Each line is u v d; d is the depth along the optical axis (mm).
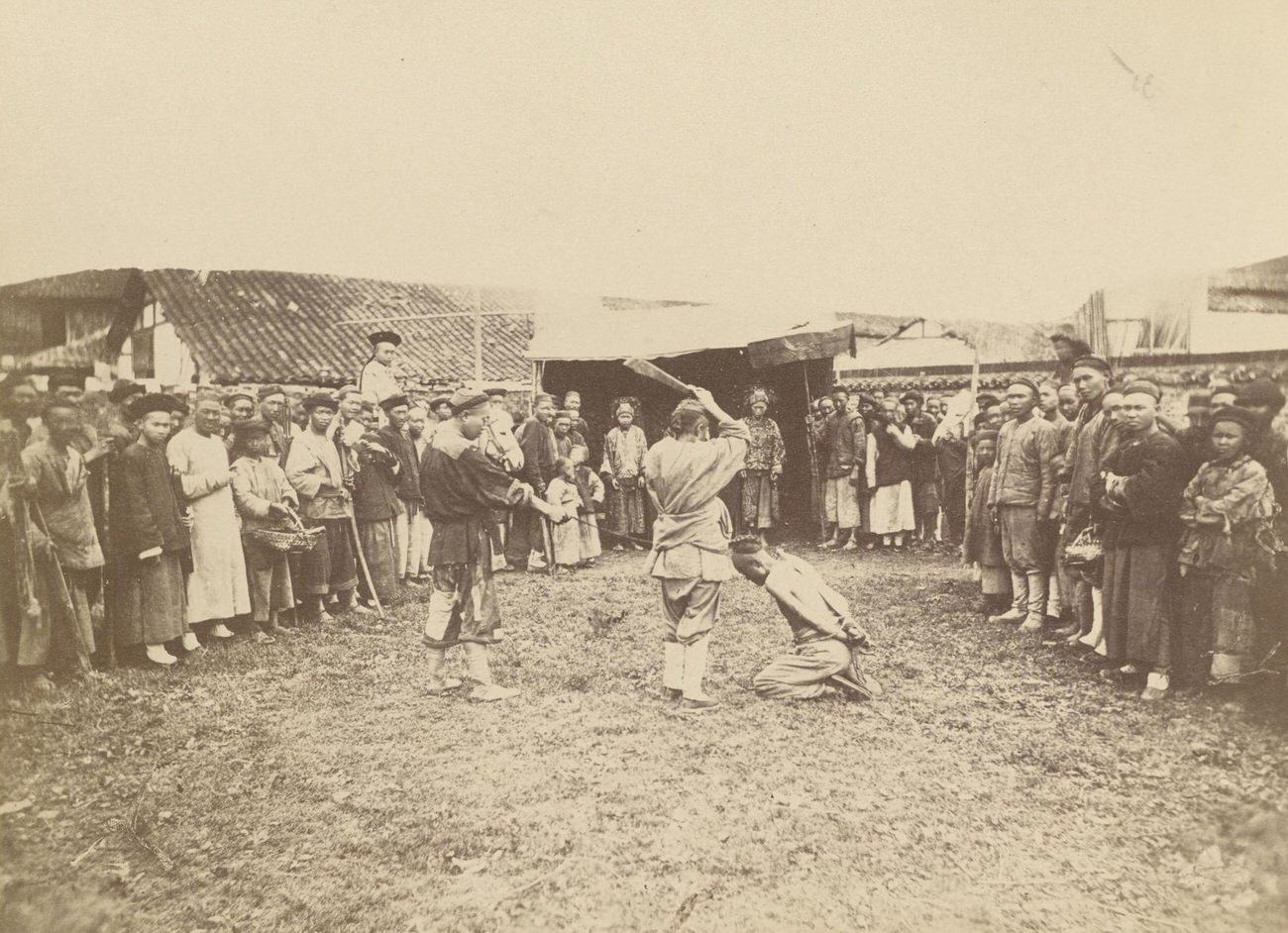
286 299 11719
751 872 2922
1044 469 5445
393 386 8742
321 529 5613
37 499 4391
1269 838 3047
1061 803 3332
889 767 3646
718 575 4293
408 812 3311
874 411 9125
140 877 2955
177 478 5039
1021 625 5668
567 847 3066
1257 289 6609
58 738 3900
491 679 4746
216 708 4285
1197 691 4242
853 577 7434
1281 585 4113
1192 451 4344
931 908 2736
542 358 9531
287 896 2814
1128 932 2623
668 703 4395
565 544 7930
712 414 4391
